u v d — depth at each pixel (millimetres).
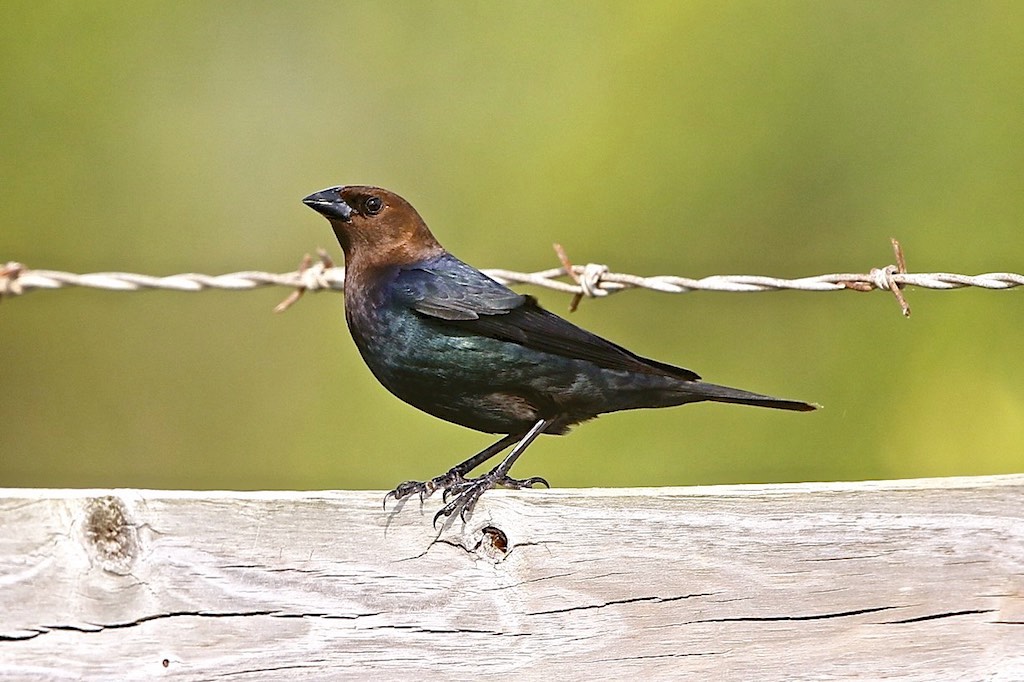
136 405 13930
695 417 12516
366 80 15398
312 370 13766
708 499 5168
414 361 7078
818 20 14070
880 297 13078
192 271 14734
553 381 6918
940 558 5109
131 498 5004
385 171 15000
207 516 5035
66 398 13891
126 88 15164
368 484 13086
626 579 5129
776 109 13969
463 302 6934
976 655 5066
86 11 15172
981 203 13250
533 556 5125
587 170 14156
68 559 4941
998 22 13609
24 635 4906
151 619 4973
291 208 15031
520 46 15047
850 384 12789
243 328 14133
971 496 5133
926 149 13570
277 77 15531
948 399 12555
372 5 15570
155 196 14914
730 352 13266
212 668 4992
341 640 5059
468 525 5133
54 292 14094
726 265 13797
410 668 5070
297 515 5082
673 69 14320
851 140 13773
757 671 5098
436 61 15297
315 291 8023
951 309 12812
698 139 14023
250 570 5035
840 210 13680
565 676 5094
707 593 5129
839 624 5109
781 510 5160
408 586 5094
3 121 14688
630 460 12281
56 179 14703
